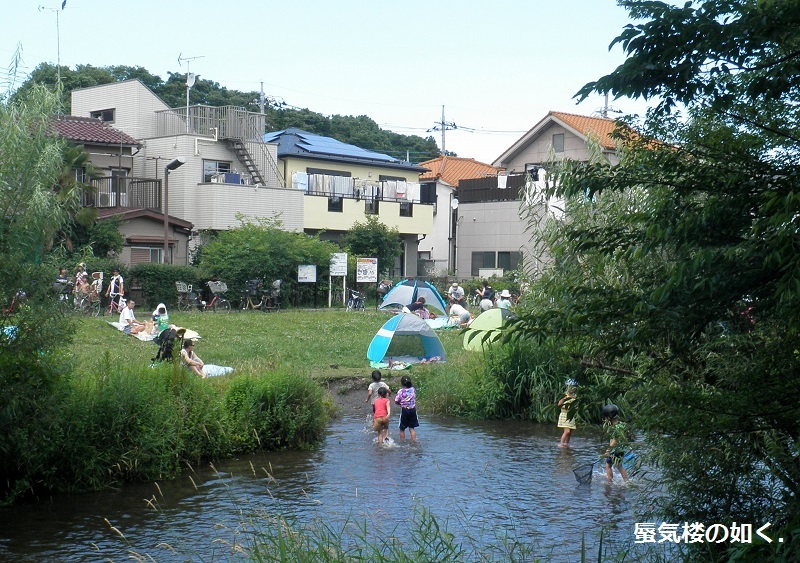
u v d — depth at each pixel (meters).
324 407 18.36
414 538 9.09
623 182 6.33
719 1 5.06
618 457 10.98
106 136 38.38
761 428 6.90
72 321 13.07
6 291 12.12
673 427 6.85
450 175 60.41
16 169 12.41
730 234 5.72
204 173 41.28
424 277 47.66
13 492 12.54
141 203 38.44
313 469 14.98
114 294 29.80
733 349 7.52
